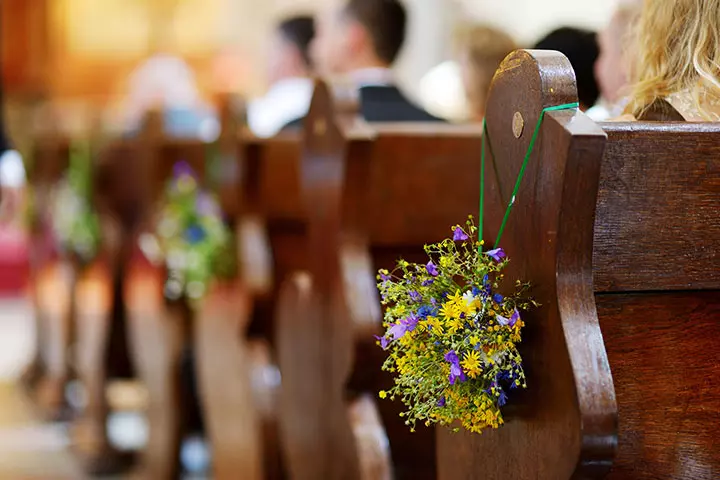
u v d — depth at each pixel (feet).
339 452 11.10
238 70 43.04
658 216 6.27
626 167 6.20
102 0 44.57
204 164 15.80
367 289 10.69
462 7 38.24
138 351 17.07
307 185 11.55
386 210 10.80
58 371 21.18
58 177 21.04
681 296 6.44
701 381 6.45
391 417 11.05
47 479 17.49
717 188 6.31
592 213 5.98
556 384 6.05
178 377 16.06
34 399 21.86
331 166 11.00
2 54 42.47
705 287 6.37
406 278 6.45
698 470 6.46
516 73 6.49
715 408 6.46
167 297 15.85
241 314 14.08
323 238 11.37
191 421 16.98
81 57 44.62
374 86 15.74
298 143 13.56
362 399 10.85
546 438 6.18
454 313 6.03
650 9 7.53
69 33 44.24
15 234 31.94
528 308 6.33
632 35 9.08
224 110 13.82
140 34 44.65
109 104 43.91
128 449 18.13
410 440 11.11
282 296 13.09
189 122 23.18
